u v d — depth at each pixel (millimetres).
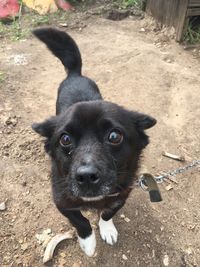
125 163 317
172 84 591
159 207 427
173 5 673
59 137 311
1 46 664
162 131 515
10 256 378
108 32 714
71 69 474
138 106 552
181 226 411
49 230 399
